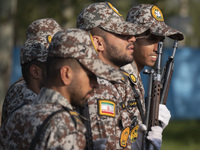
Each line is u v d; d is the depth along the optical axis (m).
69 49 4.31
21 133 4.24
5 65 16.05
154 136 5.56
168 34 6.43
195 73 27.58
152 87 5.87
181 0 39.75
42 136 4.02
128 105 5.75
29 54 5.62
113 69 4.41
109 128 5.01
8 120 4.54
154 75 5.91
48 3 26.02
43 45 5.75
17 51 23.70
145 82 22.67
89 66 4.32
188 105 27.50
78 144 4.11
